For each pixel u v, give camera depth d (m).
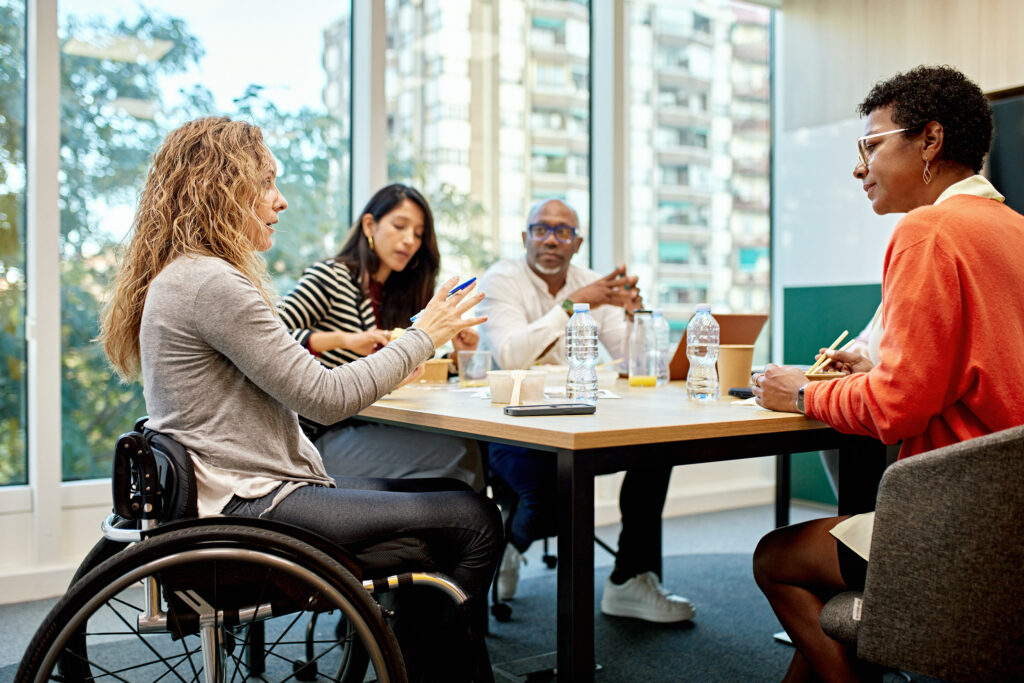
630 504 2.58
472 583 1.45
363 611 1.24
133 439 1.29
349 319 2.40
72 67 2.89
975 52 3.36
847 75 3.93
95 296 2.97
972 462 1.09
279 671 2.11
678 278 4.20
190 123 1.47
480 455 2.15
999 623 1.09
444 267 3.60
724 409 1.66
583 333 1.87
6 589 2.73
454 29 3.57
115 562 1.18
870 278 3.86
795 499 4.33
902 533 1.16
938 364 1.28
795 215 4.22
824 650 1.41
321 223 3.38
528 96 3.78
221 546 1.20
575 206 3.93
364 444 2.17
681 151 4.16
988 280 1.29
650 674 2.15
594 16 3.89
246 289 1.34
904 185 1.51
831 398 1.43
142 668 2.11
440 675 1.49
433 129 3.55
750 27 4.34
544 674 2.11
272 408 1.41
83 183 2.93
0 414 2.85
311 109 3.32
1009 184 2.97
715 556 3.29
